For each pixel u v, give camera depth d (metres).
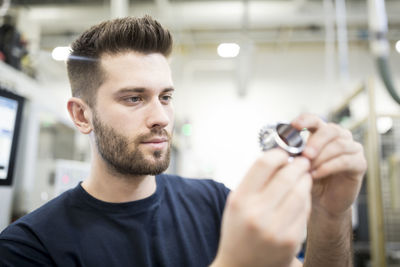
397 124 1.91
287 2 3.05
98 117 0.65
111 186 0.67
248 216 0.33
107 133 0.64
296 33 4.10
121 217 0.67
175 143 3.19
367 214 2.17
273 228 0.33
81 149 1.78
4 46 1.23
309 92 4.37
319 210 0.52
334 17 3.07
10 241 0.62
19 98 1.00
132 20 0.67
